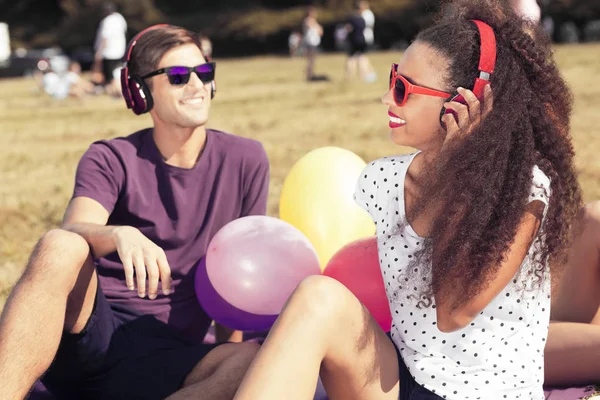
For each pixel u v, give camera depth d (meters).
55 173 8.41
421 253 2.04
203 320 2.96
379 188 2.23
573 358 2.66
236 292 2.74
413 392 2.10
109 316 2.59
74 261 2.29
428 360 2.09
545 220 2.00
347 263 2.83
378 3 44.03
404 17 43.06
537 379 2.11
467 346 2.06
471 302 1.97
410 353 2.13
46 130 12.67
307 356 1.93
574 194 2.07
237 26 46.53
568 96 2.12
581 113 10.94
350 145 9.20
